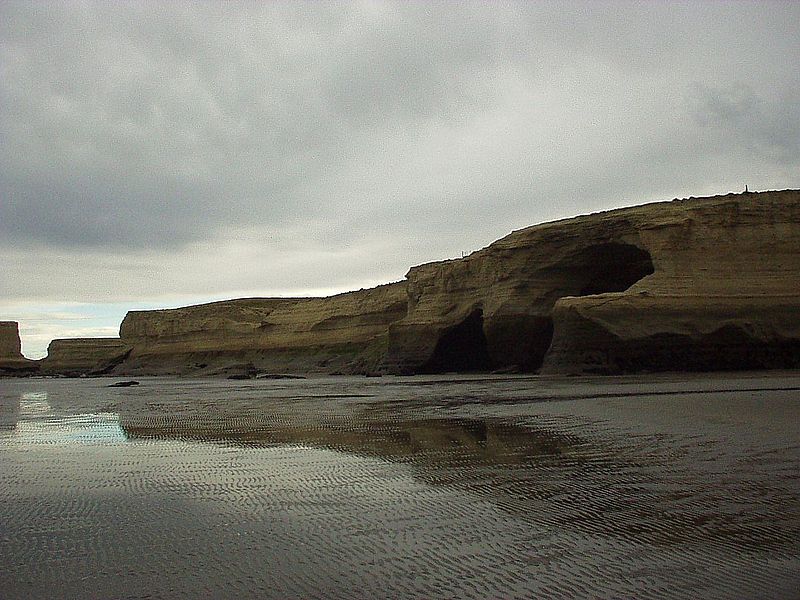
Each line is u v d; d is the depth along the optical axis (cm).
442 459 1409
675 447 1416
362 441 1736
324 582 682
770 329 4541
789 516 877
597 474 1187
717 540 785
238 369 9538
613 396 2744
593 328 4625
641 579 668
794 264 4759
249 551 793
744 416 1862
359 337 9200
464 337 6912
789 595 618
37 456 1612
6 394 5091
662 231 4875
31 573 724
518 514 934
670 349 4494
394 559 752
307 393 4075
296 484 1191
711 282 4731
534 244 5881
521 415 2198
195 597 646
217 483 1217
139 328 12756
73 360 13075
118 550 804
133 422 2434
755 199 4928
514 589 652
